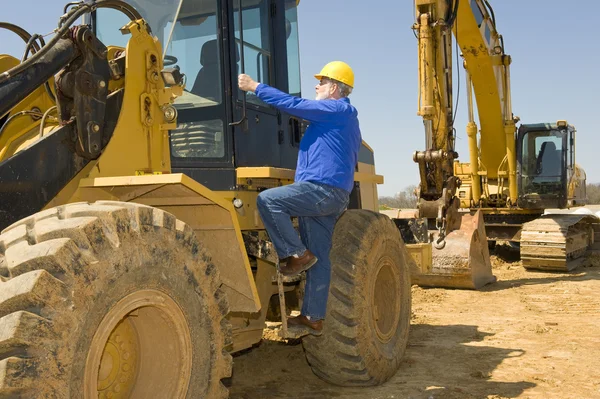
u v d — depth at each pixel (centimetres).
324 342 498
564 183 1397
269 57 548
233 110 494
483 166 1459
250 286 409
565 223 1295
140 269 320
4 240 300
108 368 345
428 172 1081
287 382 545
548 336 721
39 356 266
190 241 356
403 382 543
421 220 694
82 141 379
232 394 510
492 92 1360
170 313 341
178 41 495
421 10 1055
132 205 330
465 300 971
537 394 511
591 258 1438
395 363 554
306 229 476
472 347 671
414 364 602
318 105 450
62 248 283
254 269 536
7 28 461
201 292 362
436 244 1050
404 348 580
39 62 360
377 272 535
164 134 441
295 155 578
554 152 1410
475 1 1225
